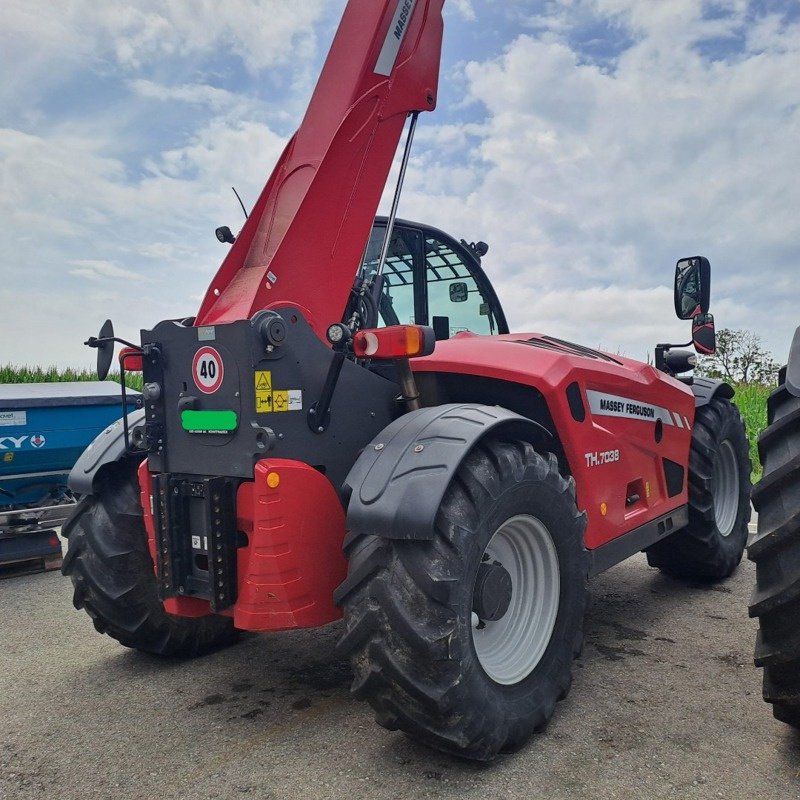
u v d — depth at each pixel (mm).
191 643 3133
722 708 2529
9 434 4797
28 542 4684
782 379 2996
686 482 3842
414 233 3305
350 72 2803
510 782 2096
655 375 3562
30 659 3182
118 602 2957
